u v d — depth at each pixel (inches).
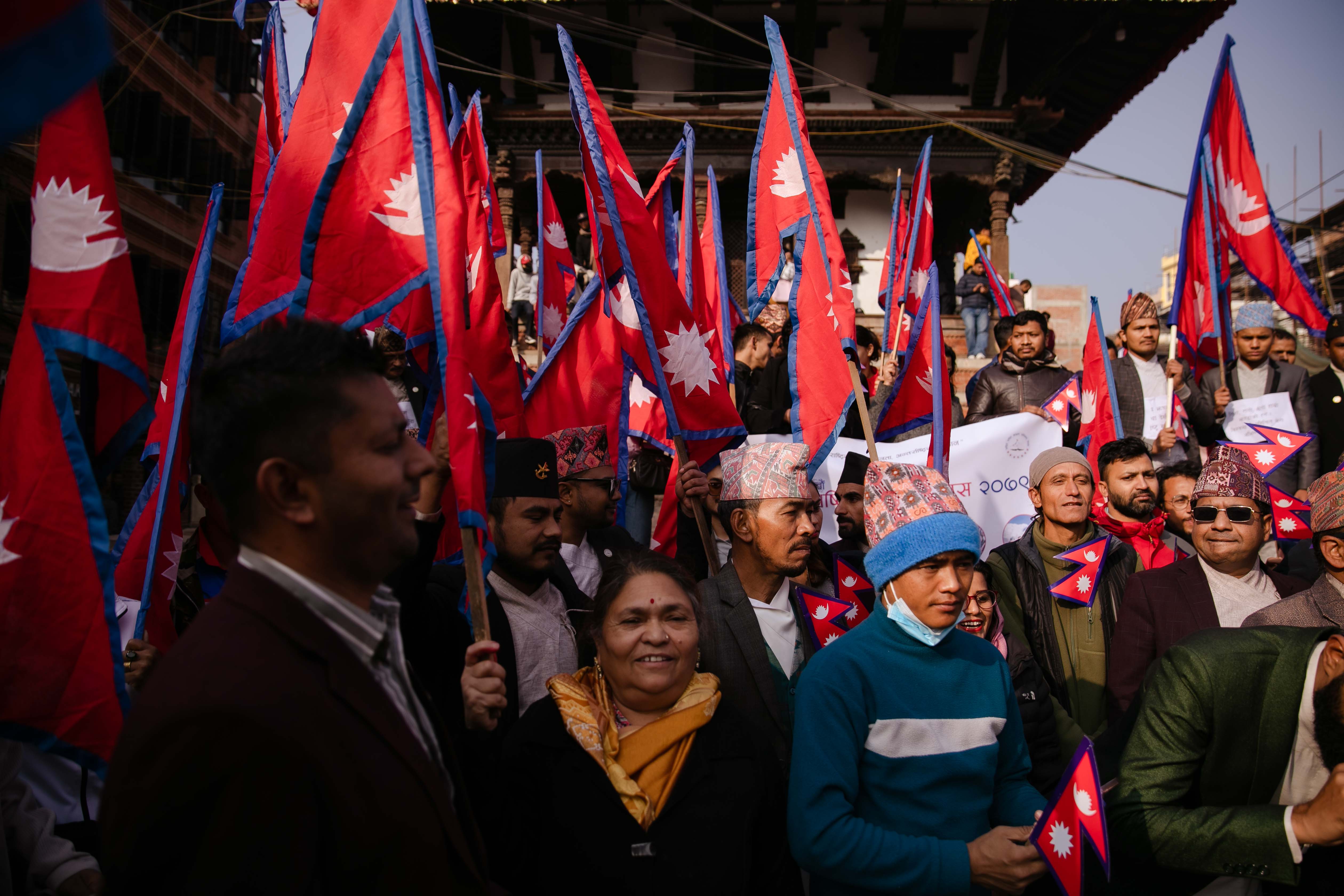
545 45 722.2
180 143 830.5
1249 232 235.9
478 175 193.6
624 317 176.2
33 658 95.7
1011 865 84.8
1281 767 87.1
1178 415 220.4
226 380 54.6
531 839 87.5
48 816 98.0
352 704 53.0
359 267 109.3
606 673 94.6
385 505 56.0
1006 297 299.6
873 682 95.3
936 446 159.2
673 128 712.4
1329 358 244.4
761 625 120.2
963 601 96.0
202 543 136.7
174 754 46.9
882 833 87.8
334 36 115.0
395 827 51.2
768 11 729.0
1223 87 236.1
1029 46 740.0
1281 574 145.2
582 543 151.9
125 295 107.4
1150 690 93.2
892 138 719.1
